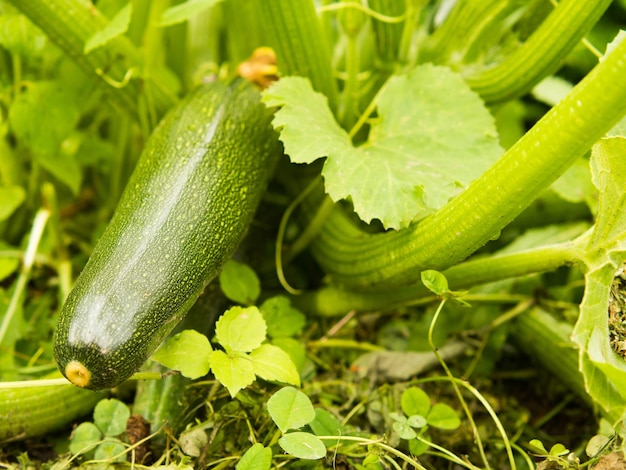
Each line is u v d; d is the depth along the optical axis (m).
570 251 0.58
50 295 0.73
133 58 0.68
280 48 0.66
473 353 0.68
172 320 0.55
